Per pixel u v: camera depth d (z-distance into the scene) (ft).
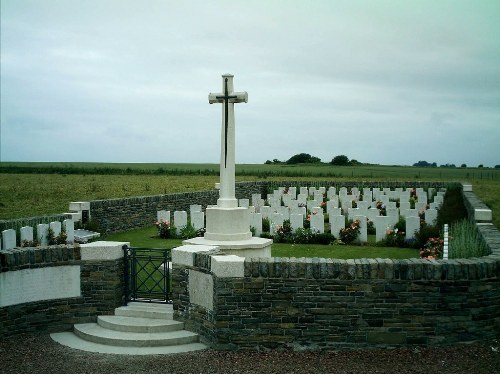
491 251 28.22
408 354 23.58
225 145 39.29
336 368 22.38
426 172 327.67
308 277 24.48
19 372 22.72
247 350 24.90
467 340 24.31
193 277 27.02
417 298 24.16
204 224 62.69
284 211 69.56
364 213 66.85
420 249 50.55
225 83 38.75
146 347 25.89
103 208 60.39
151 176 251.19
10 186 167.53
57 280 28.66
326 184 118.93
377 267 24.23
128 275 30.14
